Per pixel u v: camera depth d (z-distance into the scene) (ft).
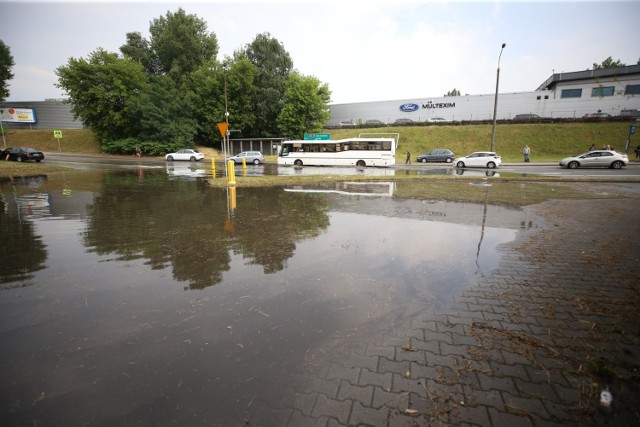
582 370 9.18
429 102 184.44
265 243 21.50
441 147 144.15
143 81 153.89
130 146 146.82
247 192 45.57
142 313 12.48
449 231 24.58
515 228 25.39
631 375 8.96
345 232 24.32
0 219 28.48
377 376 9.03
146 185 52.60
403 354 10.00
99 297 13.83
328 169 90.63
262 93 167.12
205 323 11.76
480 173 73.97
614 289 14.39
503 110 169.78
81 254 19.38
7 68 160.56
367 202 37.35
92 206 34.63
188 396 8.30
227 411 7.81
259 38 176.14
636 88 142.61
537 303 13.20
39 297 13.82
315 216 30.01
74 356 9.93
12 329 11.39
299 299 13.60
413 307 12.94
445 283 15.19
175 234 23.73
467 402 8.07
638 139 121.70
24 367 9.43
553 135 133.69
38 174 70.38
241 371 9.23
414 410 7.84
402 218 29.12
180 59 173.99
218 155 159.02
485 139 141.49
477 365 9.45
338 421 7.50
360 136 162.40
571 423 7.38
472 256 18.90
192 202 37.32
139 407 7.95
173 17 173.99
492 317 12.14
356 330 11.32
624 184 52.60
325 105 167.32
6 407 7.97
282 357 9.85
